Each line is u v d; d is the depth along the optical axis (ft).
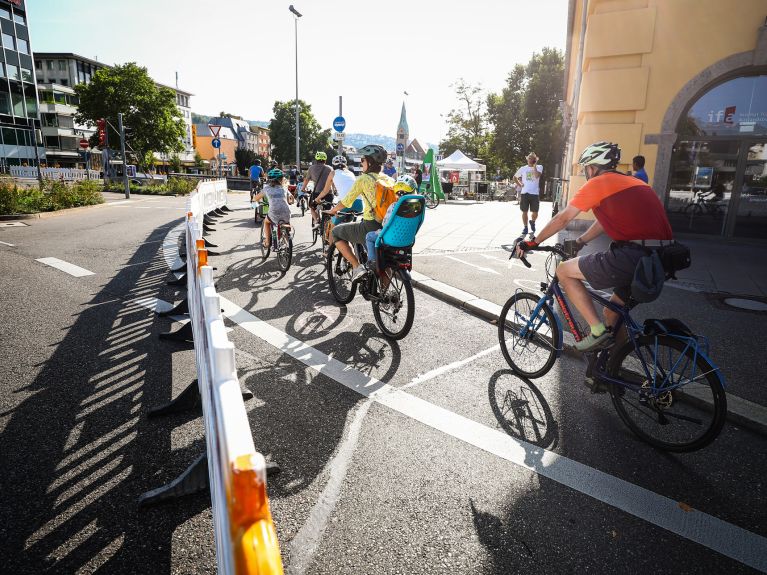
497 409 11.39
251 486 3.17
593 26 36.22
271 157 286.66
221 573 5.08
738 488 8.78
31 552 6.85
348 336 15.81
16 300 18.39
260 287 21.54
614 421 11.03
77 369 12.70
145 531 7.30
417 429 10.42
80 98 181.98
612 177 10.19
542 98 141.59
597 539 7.45
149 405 10.96
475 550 7.16
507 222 49.01
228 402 4.52
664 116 35.29
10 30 144.25
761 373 13.12
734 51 32.81
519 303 13.44
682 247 9.95
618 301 10.80
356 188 16.70
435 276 23.32
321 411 11.04
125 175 73.87
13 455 9.02
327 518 7.72
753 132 33.78
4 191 45.73
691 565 7.02
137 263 25.61
